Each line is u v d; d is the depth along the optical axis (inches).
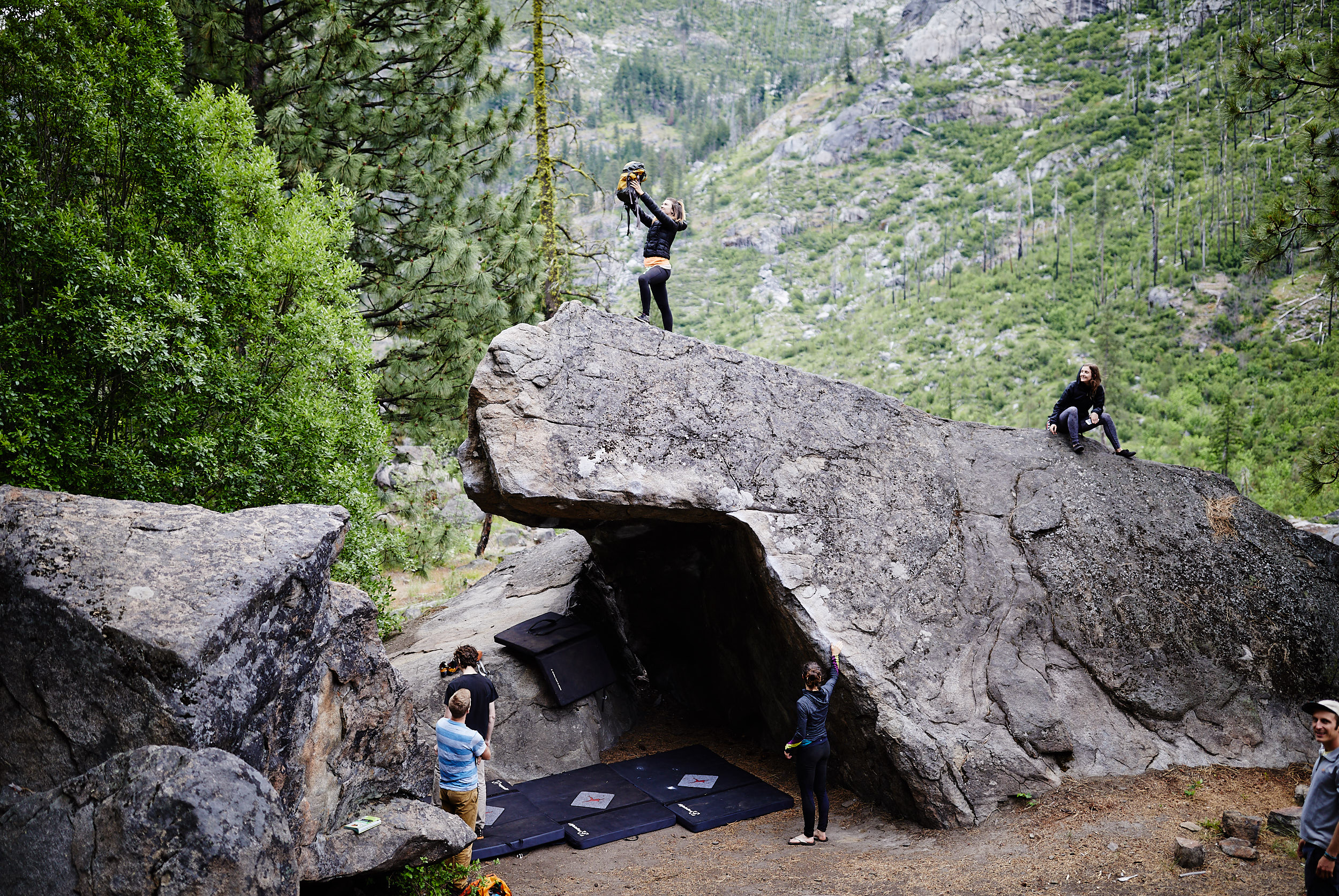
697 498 333.7
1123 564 366.3
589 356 337.7
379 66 603.8
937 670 331.3
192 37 557.0
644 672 476.1
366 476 430.0
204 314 335.0
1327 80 372.5
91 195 325.1
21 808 179.8
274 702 206.4
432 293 609.3
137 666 183.5
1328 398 2262.6
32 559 198.4
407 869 247.0
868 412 386.6
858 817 320.2
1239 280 4136.3
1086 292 4948.3
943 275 6186.0
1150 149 6259.8
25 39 291.1
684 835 318.0
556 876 287.6
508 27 644.1
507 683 398.9
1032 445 404.2
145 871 162.4
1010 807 297.4
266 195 388.2
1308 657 352.8
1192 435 2834.6
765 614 358.6
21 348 276.7
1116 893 231.6
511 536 814.5
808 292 6924.2
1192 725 331.3
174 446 313.6
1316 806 183.9
